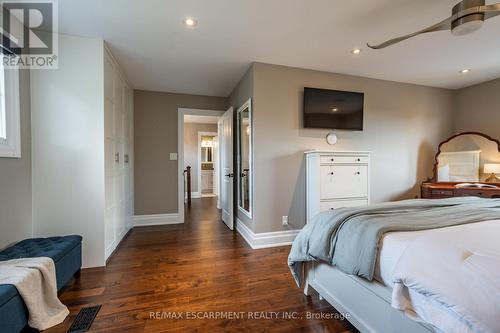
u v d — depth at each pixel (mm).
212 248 2848
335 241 1459
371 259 1214
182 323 1502
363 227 1354
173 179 4117
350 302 1420
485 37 2318
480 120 3631
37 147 2166
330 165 2836
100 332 1415
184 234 3426
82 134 2268
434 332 959
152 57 2734
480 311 769
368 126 3432
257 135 2885
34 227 2164
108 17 1981
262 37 2320
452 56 2744
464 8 1563
